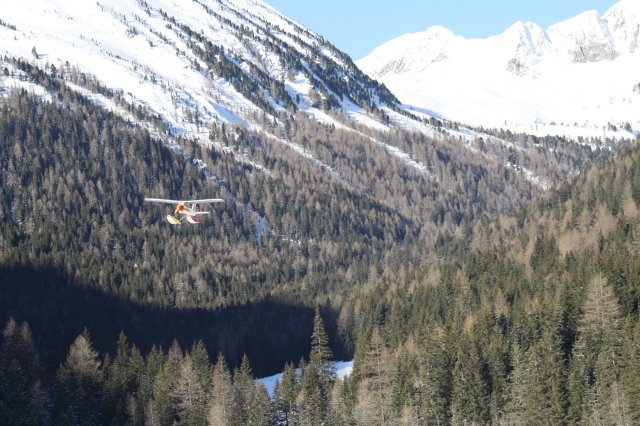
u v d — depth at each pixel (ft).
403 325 525.75
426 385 391.65
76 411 439.63
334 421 404.57
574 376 346.13
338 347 615.57
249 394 434.30
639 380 319.27
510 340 399.44
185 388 444.14
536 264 536.01
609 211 572.92
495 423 364.58
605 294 377.09
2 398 419.33
